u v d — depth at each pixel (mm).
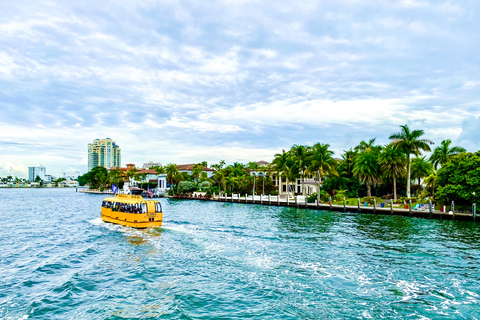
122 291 18375
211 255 25688
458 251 26953
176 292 18125
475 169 47750
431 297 17453
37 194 168375
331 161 74188
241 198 84375
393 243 30094
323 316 15312
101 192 171125
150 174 155875
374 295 17703
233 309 15992
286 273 21281
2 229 39844
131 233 35031
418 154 65312
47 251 27797
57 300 17172
